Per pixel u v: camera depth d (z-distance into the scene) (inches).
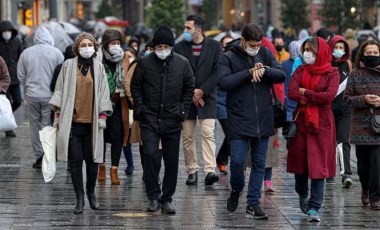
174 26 3088.1
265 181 1012.5
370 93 914.7
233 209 888.9
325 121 864.9
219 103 1100.5
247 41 861.8
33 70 1168.2
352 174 1129.4
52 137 893.8
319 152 860.0
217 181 1050.7
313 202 863.7
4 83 1072.2
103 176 1071.0
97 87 888.9
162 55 874.8
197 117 1055.0
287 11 3368.6
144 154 888.3
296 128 866.8
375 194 920.9
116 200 957.8
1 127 1056.2
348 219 876.6
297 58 1099.3
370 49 914.1
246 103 863.1
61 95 888.3
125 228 828.0
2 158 1254.3
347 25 2356.1
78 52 889.5
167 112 882.1
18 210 901.2
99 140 892.0
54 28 1667.1
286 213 901.2
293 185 1056.8
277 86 1011.3
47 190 1008.9
